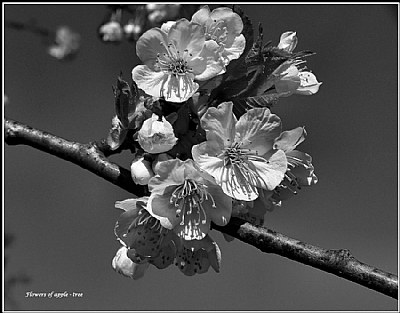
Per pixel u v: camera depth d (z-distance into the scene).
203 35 0.62
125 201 0.62
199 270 0.63
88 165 0.65
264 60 0.63
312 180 0.64
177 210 0.62
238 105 0.63
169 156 0.63
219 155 0.62
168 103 0.63
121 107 0.63
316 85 0.64
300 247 0.62
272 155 0.62
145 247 0.62
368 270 0.61
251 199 0.61
